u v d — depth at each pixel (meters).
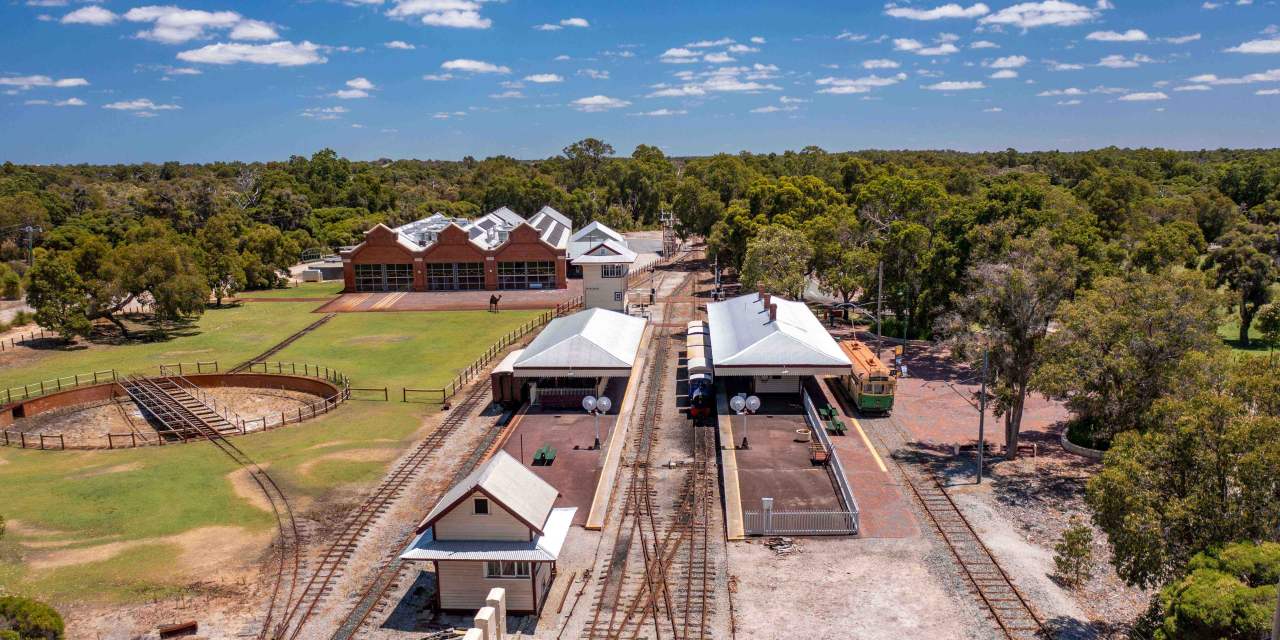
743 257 116.94
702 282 125.56
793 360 56.91
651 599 34.00
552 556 32.62
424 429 56.94
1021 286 46.28
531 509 33.88
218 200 167.00
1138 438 30.95
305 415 61.12
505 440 53.72
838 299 97.00
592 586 35.50
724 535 40.03
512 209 195.38
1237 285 79.31
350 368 74.50
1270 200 141.12
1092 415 46.31
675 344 83.06
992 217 72.38
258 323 95.94
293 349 82.44
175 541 40.31
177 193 166.38
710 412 59.19
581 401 60.38
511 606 33.31
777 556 37.69
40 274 82.19
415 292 116.88
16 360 78.38
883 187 108.00
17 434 58.72
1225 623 22.19
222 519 42.84
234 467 50.38
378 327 92.94
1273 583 23.62
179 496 45.97
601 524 40.75
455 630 31.48
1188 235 96.25
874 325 86.25
